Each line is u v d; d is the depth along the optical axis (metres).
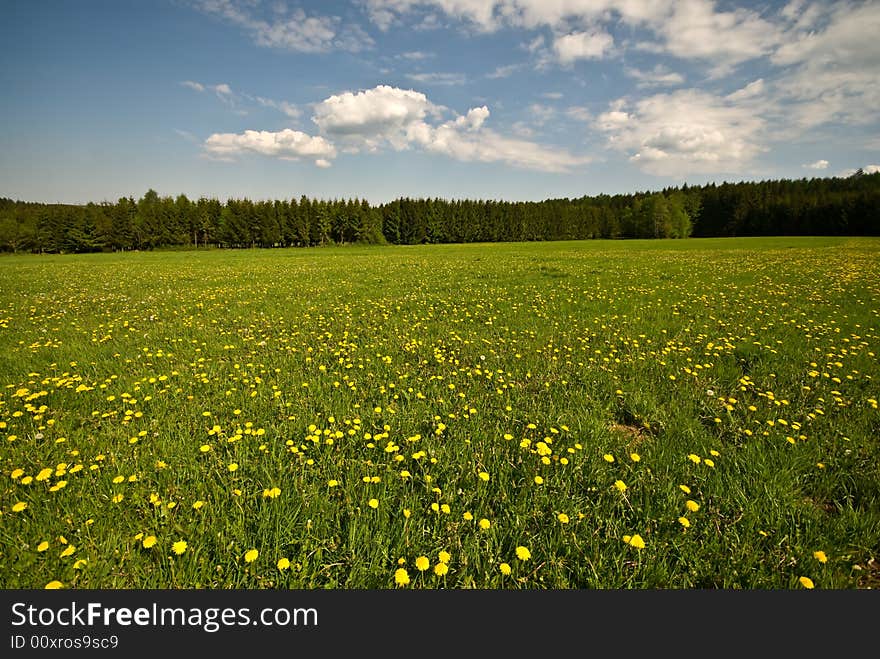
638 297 11.23
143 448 3.52
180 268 26.58
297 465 3.30
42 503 2.83
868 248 34.12
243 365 5.82
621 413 4.40
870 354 5.89
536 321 8.49
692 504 2.66
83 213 75.31
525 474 3.23
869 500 2.93
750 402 4.53
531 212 103.88
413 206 99.06
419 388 4.96
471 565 2.42
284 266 26.97
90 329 8.13
